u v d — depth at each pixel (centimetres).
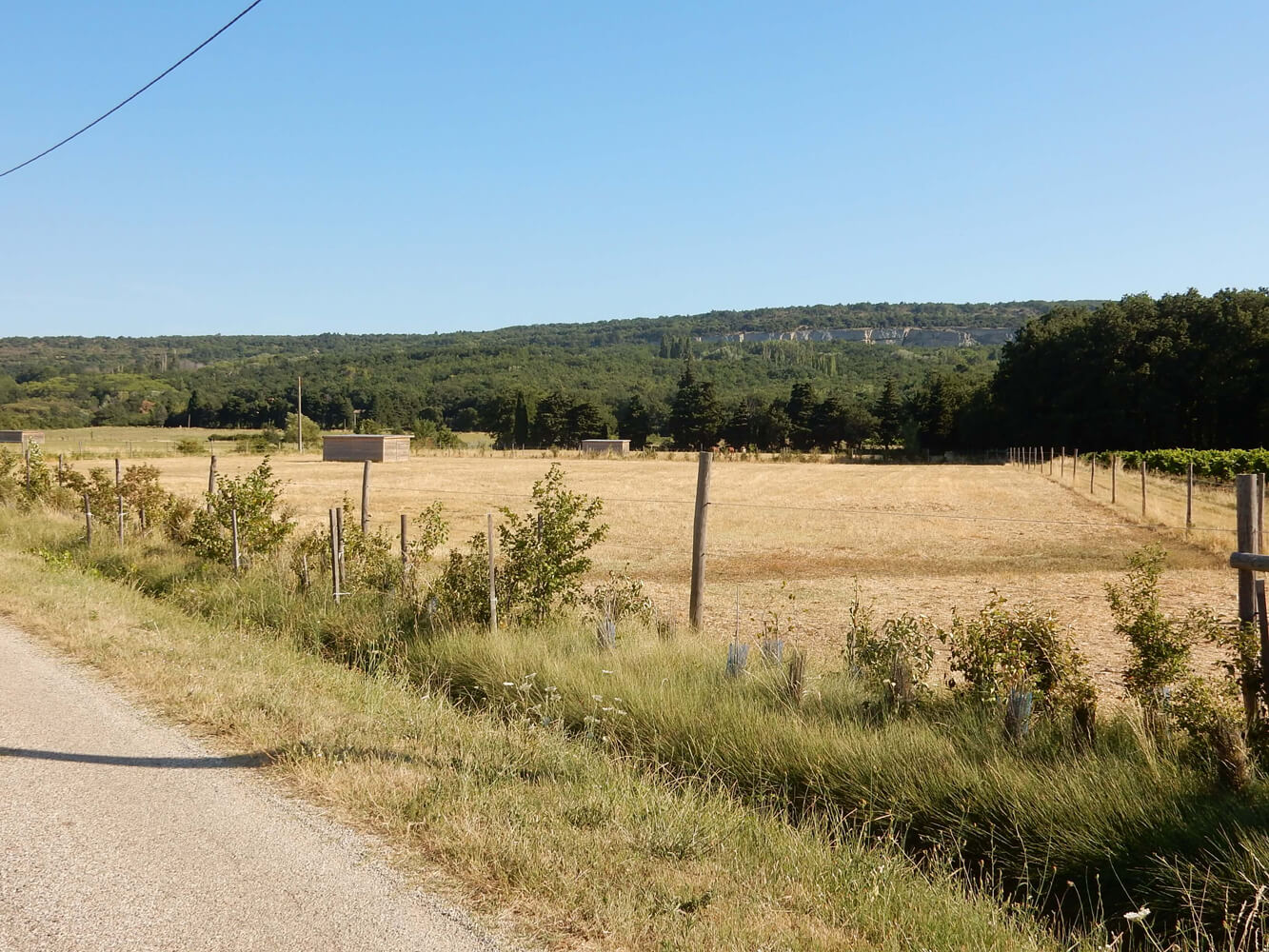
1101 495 3716
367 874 423
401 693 768
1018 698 605
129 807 503
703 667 802
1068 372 9194
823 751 607
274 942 362
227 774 556
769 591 1641
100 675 798
